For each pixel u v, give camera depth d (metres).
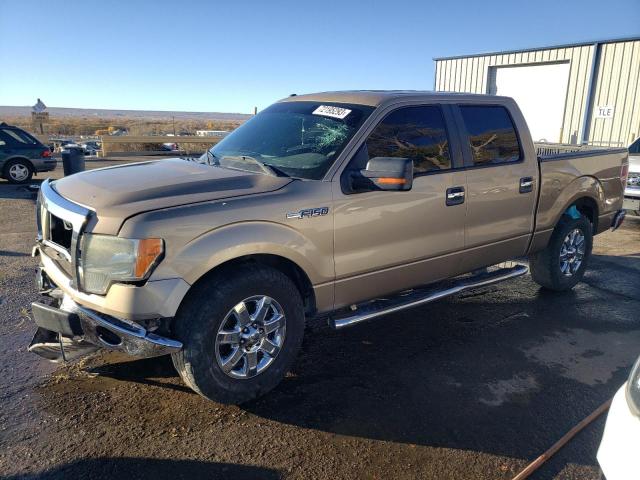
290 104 4.60
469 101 4.60
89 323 3.08
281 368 3.51
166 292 2.97
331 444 3.04
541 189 5.05
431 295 4.34
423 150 4.18
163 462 2.85
